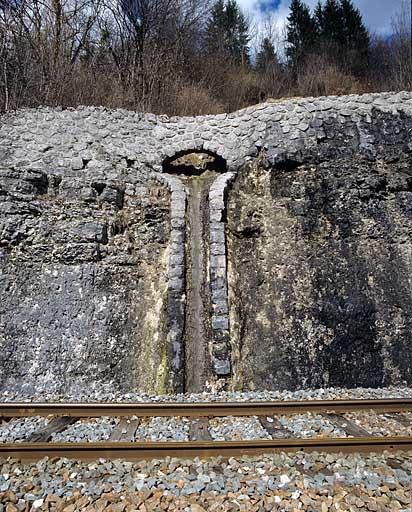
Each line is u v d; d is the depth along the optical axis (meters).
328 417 5.00
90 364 7.96
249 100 18.31
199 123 10.96
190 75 18.14
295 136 10.30
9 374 7.62
